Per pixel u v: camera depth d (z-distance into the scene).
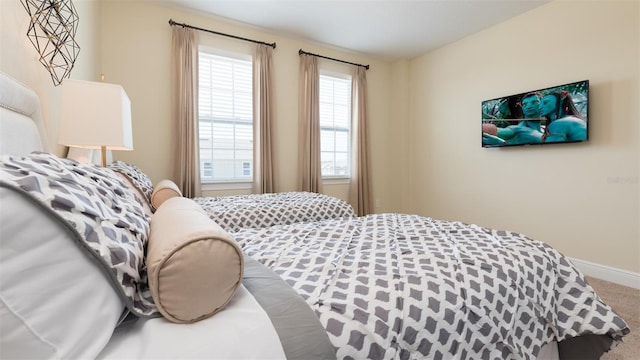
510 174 3.17
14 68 1.11
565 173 2.72
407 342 0.75
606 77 2.44
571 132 2.59
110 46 2.75
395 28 3.38
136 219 0.73
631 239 2.34
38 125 1.22
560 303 1.14
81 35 2.02
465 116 3.63
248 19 3.19
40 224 0.45
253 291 0.75
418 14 3.07
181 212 0.87
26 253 0.43
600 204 2.50
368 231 1.52
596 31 2.49
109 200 0.66
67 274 0.47
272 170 3.48
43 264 0.44
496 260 1.06
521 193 3.07
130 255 0.59
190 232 0.64
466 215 3.65
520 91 3.05
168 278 0.58
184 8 2.98
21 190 0.43
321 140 4.07
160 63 2.96
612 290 2.25
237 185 3.41
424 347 0.77
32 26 1.26
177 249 0.59
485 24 3.27
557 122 2.68
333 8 2.97
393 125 4.52
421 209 4.23
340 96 4.21
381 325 0.72
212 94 3.30
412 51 4.05
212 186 3.27
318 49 3.87
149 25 2.90
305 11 3.03
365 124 4.18
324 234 1.43
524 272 1.04
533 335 1.01
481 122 3.41
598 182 2.51
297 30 3.44
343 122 4.25
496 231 1.45
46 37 1.39
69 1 1.71
